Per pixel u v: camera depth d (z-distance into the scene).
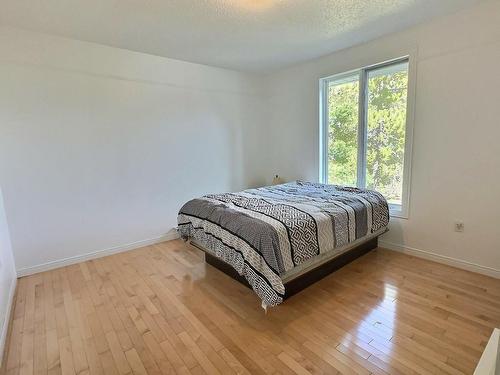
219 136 4.11
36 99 2.71
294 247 2.08
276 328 1.91
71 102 2.90
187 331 1.91
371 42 3.07
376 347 1.70
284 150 4.36
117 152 3.24
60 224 2.95
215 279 2.64
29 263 2.80
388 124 3.14
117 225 3.32
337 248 2.53
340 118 3.63
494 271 2.48
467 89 2.47
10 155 2.63
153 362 1.64
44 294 2.41
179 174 3.77
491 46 2.31
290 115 4.18
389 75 3.08
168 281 2.61
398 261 2.88
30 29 2.60
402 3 2.27
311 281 2.44
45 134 2.79
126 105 3.25
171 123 3.63
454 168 2.62
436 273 2.59
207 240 2.53
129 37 2.83
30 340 1.85
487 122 2.39
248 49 3.24
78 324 2.00
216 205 2.61
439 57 2.60
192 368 1.59
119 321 2.03
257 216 2.25
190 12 2.32
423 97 2.74
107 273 2.80
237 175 4.38
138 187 3.44
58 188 2.90
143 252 3.35
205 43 3.03
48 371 1.60
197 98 3.83
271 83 4.39
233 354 1.68
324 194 3.03
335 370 1.54
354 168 3.54
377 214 2.87
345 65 3.36
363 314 2.03
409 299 2.19
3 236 2.37
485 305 2.07
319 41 3.03
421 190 2.87
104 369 1.60
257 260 1.97
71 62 2.87
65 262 3.00
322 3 2.22
